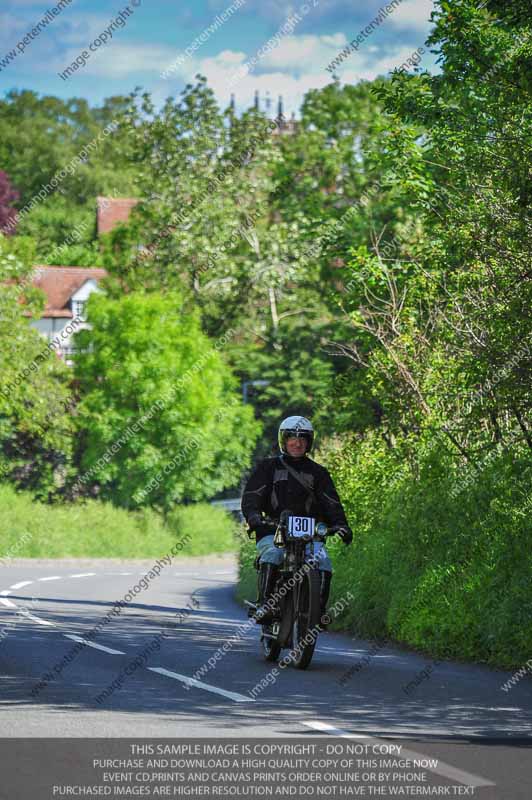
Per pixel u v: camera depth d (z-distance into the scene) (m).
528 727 17.86
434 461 34.91
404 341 43.00
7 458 113.44
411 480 36.78
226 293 125.75
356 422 48.88
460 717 18.80
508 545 29.61
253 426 116.81
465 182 34.00
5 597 49.03
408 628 31.03
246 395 120.56
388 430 45.56
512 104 29.72
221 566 94.12
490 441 33.91
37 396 106.75
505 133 29.80
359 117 114.44
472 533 31.59
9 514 96.00
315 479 26.44
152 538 105.12
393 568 34.31
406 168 45.19
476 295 33.28
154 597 53.19
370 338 46.66
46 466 115.12
